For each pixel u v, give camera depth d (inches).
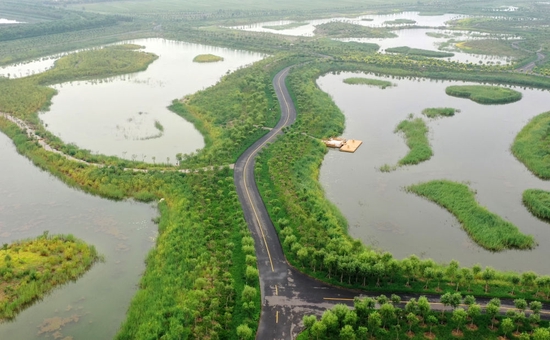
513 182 6953.7
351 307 4362.7
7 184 6801.2
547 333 3789.4
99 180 6707.7
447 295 4205.2
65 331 4212.6
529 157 7564.0
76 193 6609.3
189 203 6023.6
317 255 4805.6
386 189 6717.5
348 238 5487.2
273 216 5782.5
